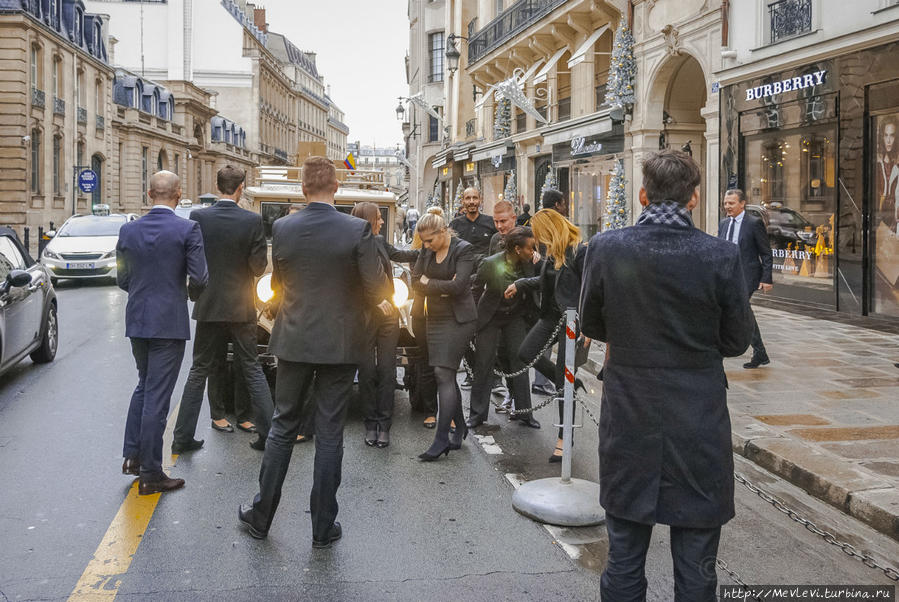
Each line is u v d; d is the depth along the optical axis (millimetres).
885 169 12344
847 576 4016
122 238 5254
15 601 3637
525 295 6738
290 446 4375
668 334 2961
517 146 30109
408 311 7266
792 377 8273
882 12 12117
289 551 4250
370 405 6422
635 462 2980
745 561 4191
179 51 82188
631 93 20578
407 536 4488
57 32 39062
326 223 4316
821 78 13453
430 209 6078
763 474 5602
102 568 4008
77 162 43469
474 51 33562
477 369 6840
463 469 5781
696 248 2961
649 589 3873
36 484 5309
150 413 5137
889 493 4828
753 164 15508
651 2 19625
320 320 4254
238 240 5934
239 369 6730
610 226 21078
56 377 8930
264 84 92688
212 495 5137
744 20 15438
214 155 73125
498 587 3848
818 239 13891
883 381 8062
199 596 3711
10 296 8281
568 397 5066
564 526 4668
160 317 5145
